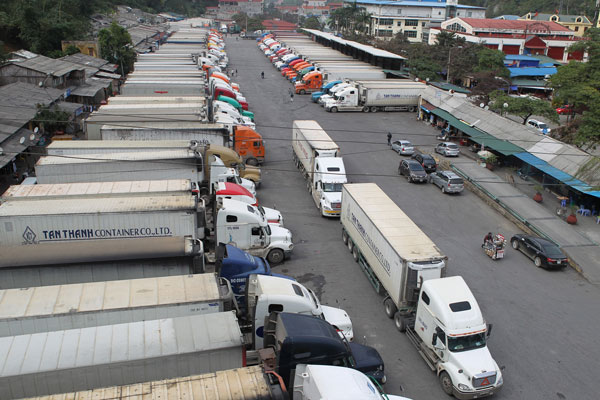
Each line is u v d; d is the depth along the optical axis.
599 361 19.41
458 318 17.27
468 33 102.62
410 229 22.27
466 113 51.09
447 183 37.47
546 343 20.42
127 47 76.19
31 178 29.56
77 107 43.50
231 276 20.27
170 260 18.42
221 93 55.59
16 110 37.62
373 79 73.62
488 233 30.45
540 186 36.59
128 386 11.12
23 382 11.95
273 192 36.72
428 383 17.75
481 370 16.56
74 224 21.12
